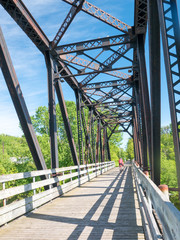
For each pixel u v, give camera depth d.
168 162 45.72
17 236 4.38
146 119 9.28
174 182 42.59
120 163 22.55
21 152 39.22
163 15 4.16
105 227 4.80
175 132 3.78
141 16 9.95
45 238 4.24
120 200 7.77
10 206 5.31
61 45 12.05
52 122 11.07
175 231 1.19
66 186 10.40
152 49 5.49
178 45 4.05
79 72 13.16
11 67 7.34
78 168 13.12
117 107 25.95
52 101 11.34
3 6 8.67
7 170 40.16
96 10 10.32
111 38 11.77
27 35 10.47
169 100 3.95
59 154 38.06
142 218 4.76
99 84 17.16
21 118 7.84
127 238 4.07
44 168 8.70
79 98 17.20
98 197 8.59
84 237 4.23
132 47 11.65
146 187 3.57
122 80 16.64
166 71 4.04
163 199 1.57
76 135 40.03
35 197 6.79
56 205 7.39
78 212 6.27
